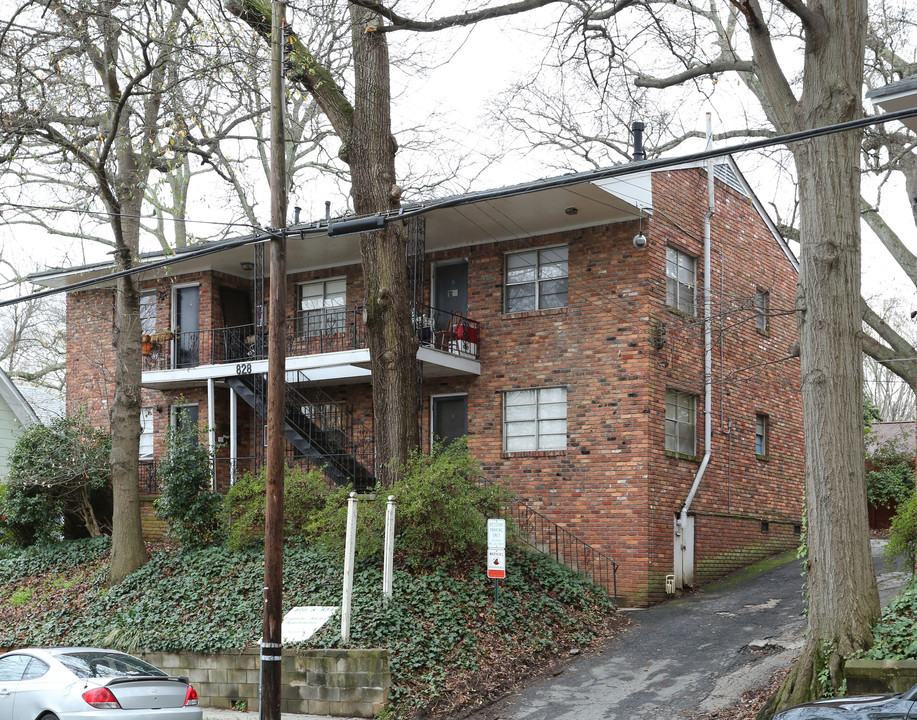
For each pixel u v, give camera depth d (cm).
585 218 2125
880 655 1111
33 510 2295
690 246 2233
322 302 2553
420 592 1595
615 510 2016
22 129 1733
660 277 2109
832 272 1220
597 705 1342
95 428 2539
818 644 1172
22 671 1205
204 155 1908
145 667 1230
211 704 1516
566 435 2122
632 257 2086
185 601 1739
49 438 2347
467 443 1922
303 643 1474
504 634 1570
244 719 1373
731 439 2300
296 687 1427
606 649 1616
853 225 1232
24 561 2247
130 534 1984
